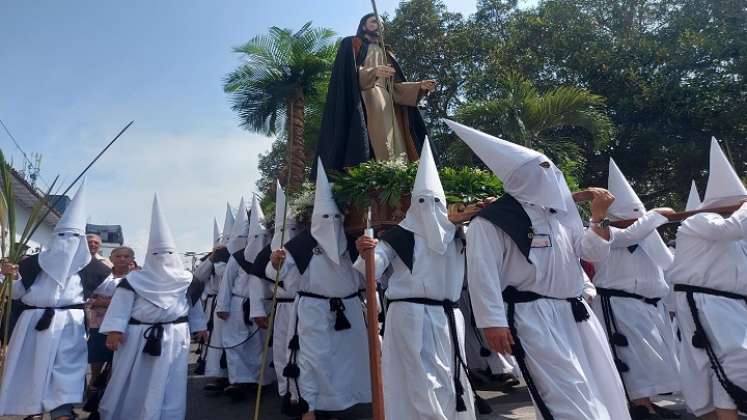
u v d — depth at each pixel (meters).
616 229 5.20
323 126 7.07
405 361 4.51
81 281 6.12
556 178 3.75
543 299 3.64
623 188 6.31
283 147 23.16
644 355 5.47
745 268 4.65
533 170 3.70
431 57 19.80
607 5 21.19
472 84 18.84
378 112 6.86
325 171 6.64
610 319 5.59
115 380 5.65
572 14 20.27
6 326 3.98
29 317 5.72
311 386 5.68
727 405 4.44
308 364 5.70
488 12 21.25
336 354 5.87
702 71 18.81
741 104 17.80
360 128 6.58
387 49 7.45
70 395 5.56
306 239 6.02
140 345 5.74
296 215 6.35
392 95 7.11
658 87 18.20
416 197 4.69
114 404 5.61
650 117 18.83
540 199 3.68
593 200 3.78
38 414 5.45
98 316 7.14
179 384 5.79
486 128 13.92
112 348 5.62
